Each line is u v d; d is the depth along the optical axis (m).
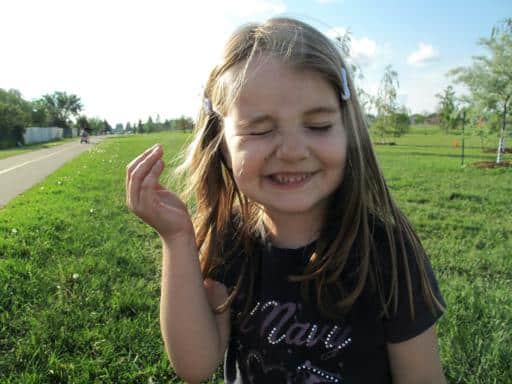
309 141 0.40
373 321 0.45
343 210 0.46
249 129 0.40
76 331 1.13
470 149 10.97
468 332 1.08
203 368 0.48
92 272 1.56
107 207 2.82
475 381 0.93
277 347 0.47
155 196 0.46
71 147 14.45
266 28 0.42
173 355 0.47
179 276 0.47
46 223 2.29
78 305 1.27
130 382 0.96
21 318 1.20
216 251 0.51
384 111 15.13
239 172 0.42
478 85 7.78
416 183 4.06
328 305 0.45
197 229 0.53
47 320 1.17
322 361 0.46
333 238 0.46
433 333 0.46
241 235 0.50
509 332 1.10
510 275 1.56
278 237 0.48
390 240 0.45
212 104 0.48
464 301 1.27
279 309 0.47
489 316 1.19
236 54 0.42
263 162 0.40
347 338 0.45
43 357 1.03
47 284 1.43
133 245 1.93
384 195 0.48
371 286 0.45
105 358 1.02
